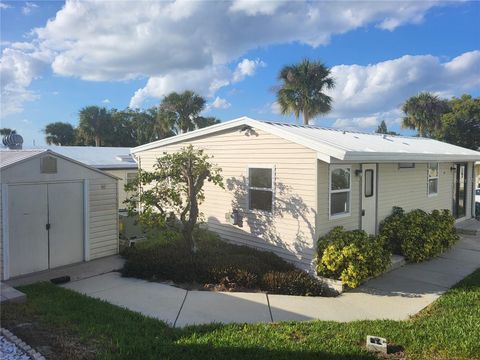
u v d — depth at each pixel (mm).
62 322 5395
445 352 4695
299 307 6566
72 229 8914
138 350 4621
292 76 25859
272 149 9008
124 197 16719
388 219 10250
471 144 35906
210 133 10555
